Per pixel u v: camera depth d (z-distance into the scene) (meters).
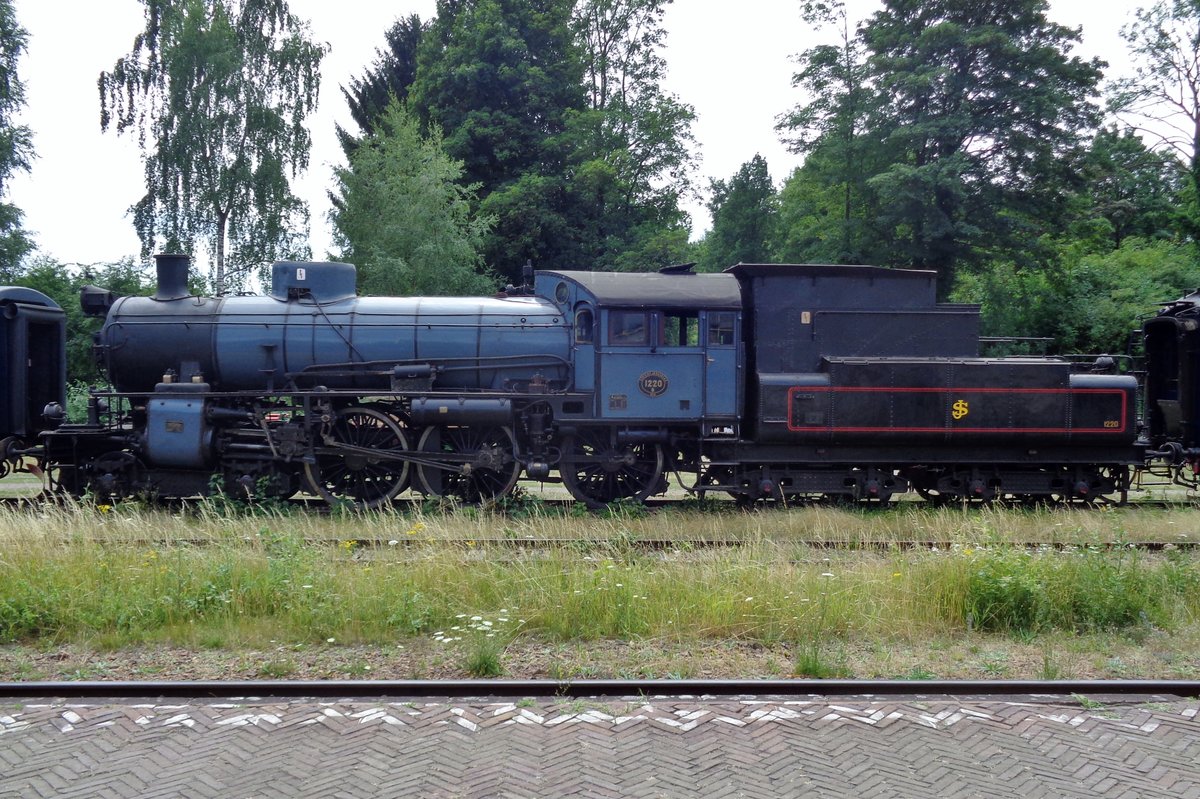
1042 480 13.45
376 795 4.45
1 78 29.02
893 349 13.32
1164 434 15.12
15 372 12.88
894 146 26.47
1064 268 28.52
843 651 6.83
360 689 5.84
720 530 11.43
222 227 30.91
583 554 8.99
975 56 25.77
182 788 4.52
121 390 12.96
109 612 7.23
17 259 28.72
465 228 32.47
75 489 12.43
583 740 5.11
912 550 9.41
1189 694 5.97
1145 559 9.22
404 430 12.92
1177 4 31.02
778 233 39.03
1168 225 33.66
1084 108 25.91
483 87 36.31
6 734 5.15
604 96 41.59
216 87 29.97
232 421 12.61
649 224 38.56
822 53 28.53
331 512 12.10
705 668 6.46
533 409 12.83
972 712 5.55
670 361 12.79
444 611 7.42
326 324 12.80
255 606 7.49
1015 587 7.60
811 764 4.84
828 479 13.12
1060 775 4.74
